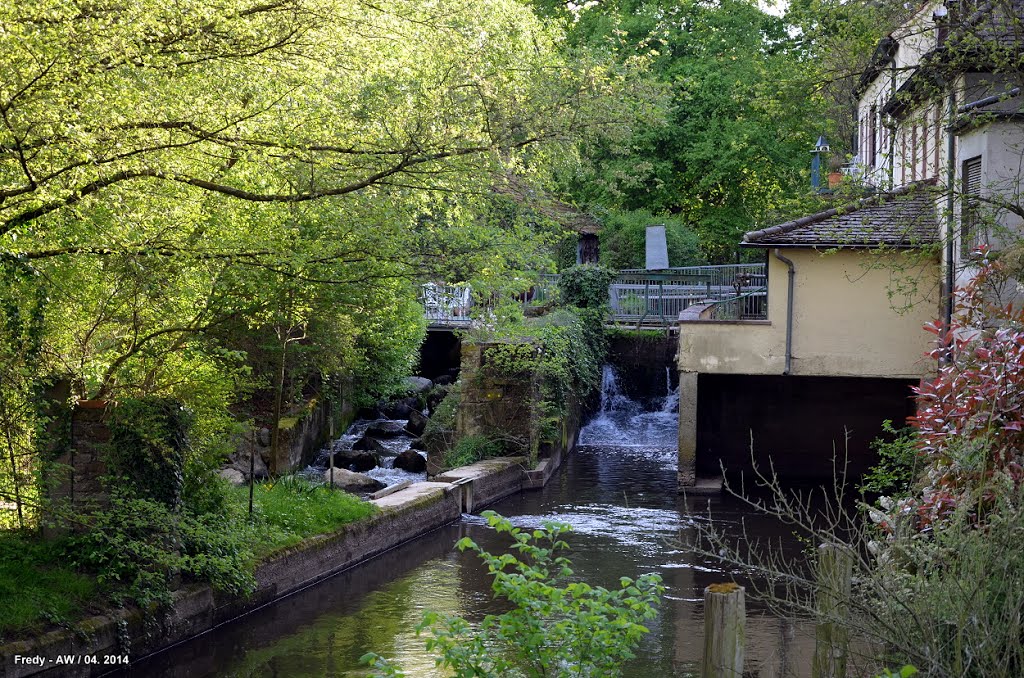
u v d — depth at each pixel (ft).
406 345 94.07
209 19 35.96
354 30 39.81
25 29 32.58
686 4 136.26
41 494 38.99
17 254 35.53
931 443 31.65
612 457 90.53
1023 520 19.98
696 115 134.10
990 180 53.47
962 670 18.81
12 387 37.45
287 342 61.77
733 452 82.38
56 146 34.42
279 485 54.13
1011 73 48.19
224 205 43.14
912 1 50.26
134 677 35.37
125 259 41.22
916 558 21.21
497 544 57.11
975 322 39.32
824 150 105.60
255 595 43.16
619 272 113.70
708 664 21.79
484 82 41.22
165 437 40.04
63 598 34.58
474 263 47.73
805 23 52.21
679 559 53.11
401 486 63.36
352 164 42.09
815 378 81.25
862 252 67.62
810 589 22.61
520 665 21.91
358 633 40.24
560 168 47.65
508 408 77.51
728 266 116.88
